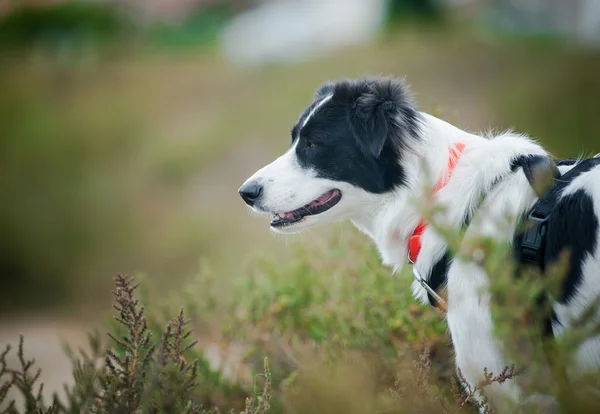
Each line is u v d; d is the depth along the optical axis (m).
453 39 23.41
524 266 3.68
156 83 24.53
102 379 3.72
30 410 3.80
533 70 20.00
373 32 27.44
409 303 4.77
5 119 24.09
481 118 18.47
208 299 5.83
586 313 3.11
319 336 5.16
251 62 25.25
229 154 19.06
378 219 4.52
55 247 17.73
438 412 3.71
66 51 29.06
